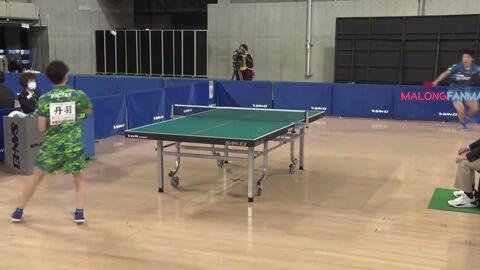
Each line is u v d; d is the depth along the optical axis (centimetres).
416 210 486
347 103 1059
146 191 552
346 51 1373
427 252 387
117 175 619
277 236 421
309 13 1503
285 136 619
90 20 1823
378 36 1330
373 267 361
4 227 441
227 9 1616
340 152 741
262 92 1099
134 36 1731
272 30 1571
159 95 925
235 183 584
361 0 1440
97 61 1798
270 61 1588
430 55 1288
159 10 1914
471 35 1239
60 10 1797
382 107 1039
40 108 419
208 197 530
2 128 657
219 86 1123
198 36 1658
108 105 802
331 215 473
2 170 634
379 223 451
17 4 1688
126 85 1151
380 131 909
